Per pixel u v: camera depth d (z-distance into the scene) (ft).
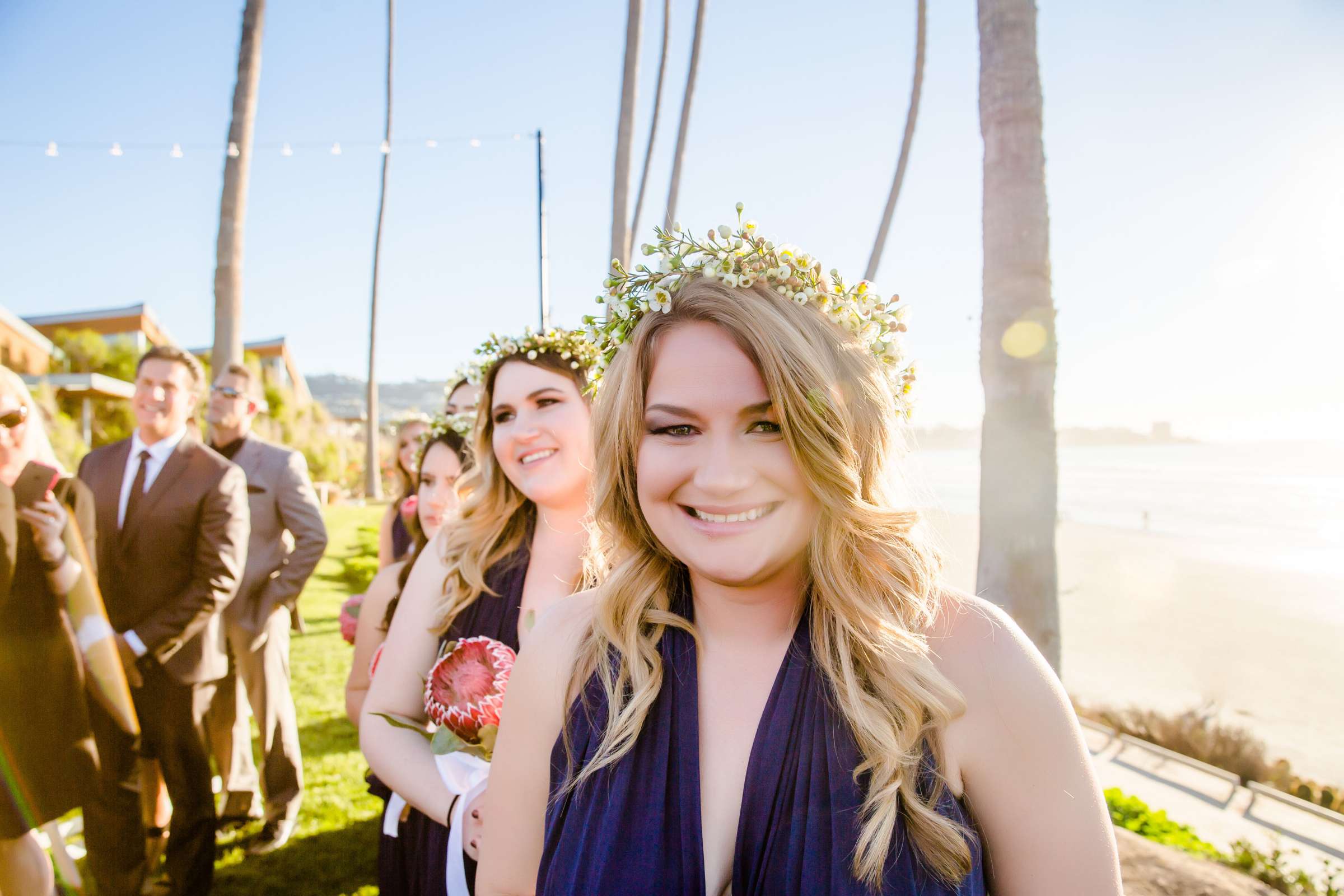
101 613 9.20
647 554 3.99
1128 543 73.20
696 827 3.50
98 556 10.21
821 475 3.40
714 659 3.83
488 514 6.81
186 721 10.32
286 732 13.19
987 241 14.94
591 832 3.63
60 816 8.40
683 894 3.45
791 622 3.80
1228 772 20.86
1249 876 11.30
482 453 6.98
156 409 10.52
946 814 3.22
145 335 83.76
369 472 91.30
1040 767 3.25
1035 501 14.51
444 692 5.94
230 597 10.52
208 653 10.68
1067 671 33.19
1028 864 3.26
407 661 6.66
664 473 3.49
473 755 5.92
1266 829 16.79
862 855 3.22
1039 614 14.44
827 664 3.51
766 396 3.38
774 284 3.73
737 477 3.36
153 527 10.20
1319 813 17.88
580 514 6.63
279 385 93.56
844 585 3.48
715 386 3.40
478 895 4.21
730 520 3.45
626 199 27.86
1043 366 14.61
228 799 13.07
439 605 6.70
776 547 3.45
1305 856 14.08
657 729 3.73
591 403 6.60
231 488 10.62
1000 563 14.67
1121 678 31.78
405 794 5.98
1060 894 3.18
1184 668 33.53
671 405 3.45
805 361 3.36
